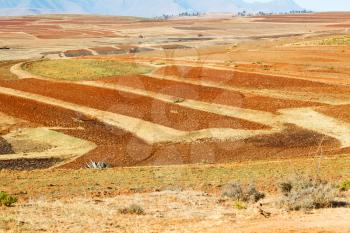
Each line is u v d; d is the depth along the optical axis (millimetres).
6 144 39906
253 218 14594
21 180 26844
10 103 51125
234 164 31812
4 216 15938
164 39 147500
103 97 53344
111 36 165375
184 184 24922
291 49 92938
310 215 14148
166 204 18766
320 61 76438
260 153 36969
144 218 15852
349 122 44281
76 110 48969
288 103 50219
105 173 29016
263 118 45344
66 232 13688
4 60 94250
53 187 24578
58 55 107812
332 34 142250
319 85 58062
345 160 31562
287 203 16094
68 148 39312
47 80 64812
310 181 18891
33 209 17781
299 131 42344
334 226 12266
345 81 60625
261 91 54844
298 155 36500
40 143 40594
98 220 15508
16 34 173875
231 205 18172
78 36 165875
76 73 69625
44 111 48812
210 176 27203
